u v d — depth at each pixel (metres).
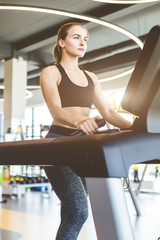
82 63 9.45
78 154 0.54
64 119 0.86
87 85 1.32
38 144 0.61
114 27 5.24
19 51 8.56
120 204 0.53
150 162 0.85
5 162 0.67
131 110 0.63
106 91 11.88
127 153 0.56
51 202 6.26
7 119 8.23
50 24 7.27
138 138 0.60
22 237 3.22
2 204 5.95
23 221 4.15
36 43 7.99
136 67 0.61
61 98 1.25
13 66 8.43
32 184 7.18
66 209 1.20
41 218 4.39
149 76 0.60
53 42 8.25
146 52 0.60
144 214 4.57
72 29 1.24
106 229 0.54
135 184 8.45
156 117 0.64
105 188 0.53
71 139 0.57
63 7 6.41
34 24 7.25
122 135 0.57
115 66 9.31
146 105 0.61
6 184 7.66
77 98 1.27
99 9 6.57
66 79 1.25
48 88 1.13
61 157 0.57
